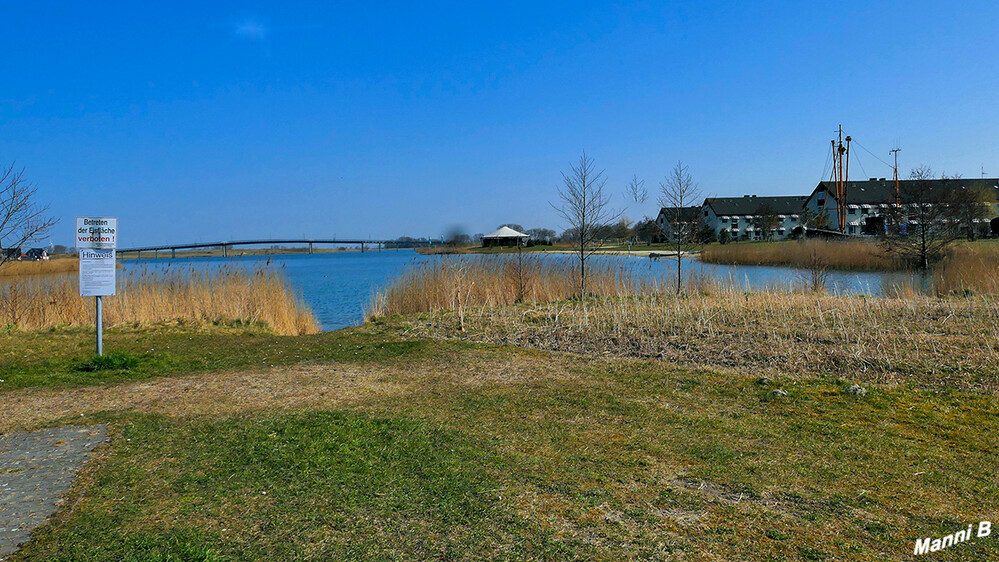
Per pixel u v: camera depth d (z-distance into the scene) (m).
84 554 3.52
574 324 11.49
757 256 38.41
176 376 8.66
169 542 3.65
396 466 4.85
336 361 9.59
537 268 18.58
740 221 79.75
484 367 8.73
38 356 10.45
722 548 3.52
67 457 5.24
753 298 13.62
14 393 7.66
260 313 15.72
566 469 4.76
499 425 5.95
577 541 3.61
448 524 3.84
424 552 3.51
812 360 8.23
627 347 9.67
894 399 6.58
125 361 9.27
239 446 5.41
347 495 4.30
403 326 12.81
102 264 10.09
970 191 43.22
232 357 10.18
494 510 4.03
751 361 8.45
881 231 30.94
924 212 25.98
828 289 20.67
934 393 6.72
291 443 5.45
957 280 17.95
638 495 4.25
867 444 5.29
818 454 5.07
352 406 6.79
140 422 6.25
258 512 4.05
